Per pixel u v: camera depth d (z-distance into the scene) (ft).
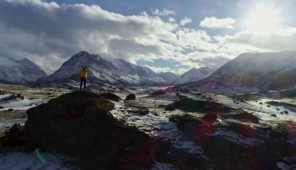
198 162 70.59
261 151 77.10
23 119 123.65
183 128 82.28
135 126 78.02
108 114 76.43
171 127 83.56
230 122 90.33
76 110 77.71
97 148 68.64
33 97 210.38
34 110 84.02
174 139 77.51
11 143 77.05
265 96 328.70
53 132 73.97
